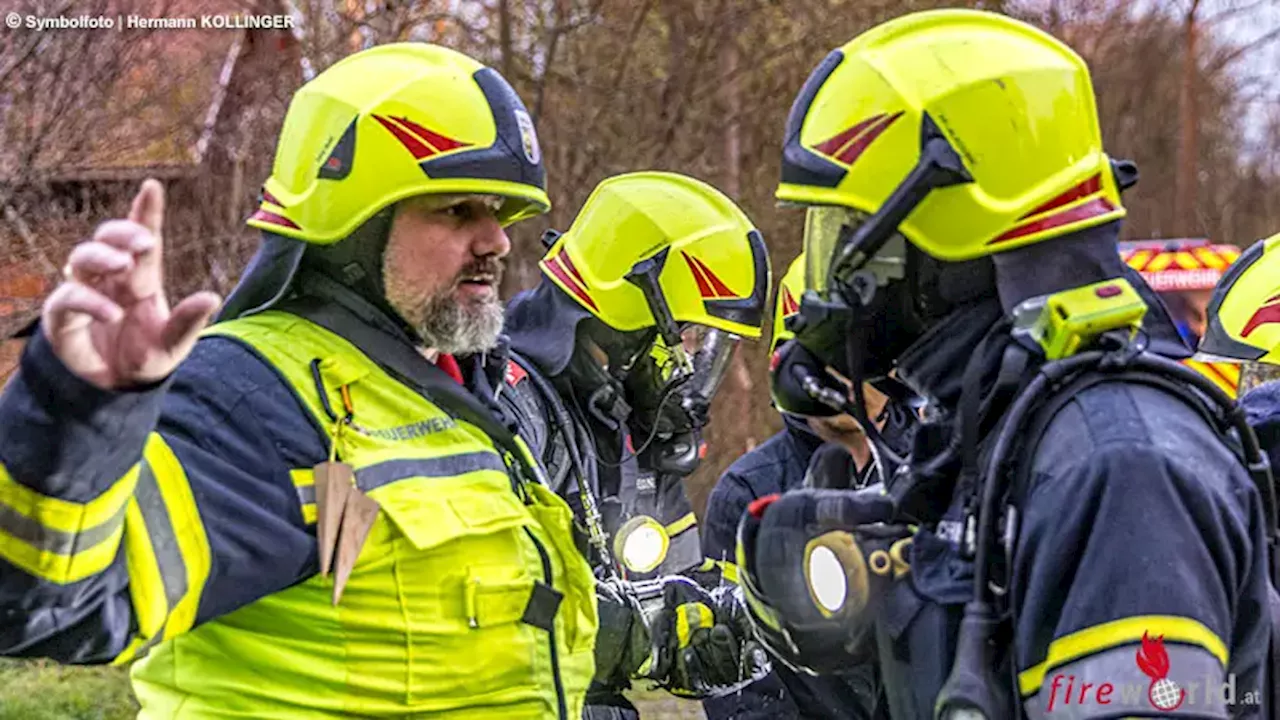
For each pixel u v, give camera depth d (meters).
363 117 2.61
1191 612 1.81
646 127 12.84
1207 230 23.31
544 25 12.47
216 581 2.33
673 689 3.62
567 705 2.71
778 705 3.67
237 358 2.49
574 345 4.00
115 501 2.00
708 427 11.12
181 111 9.77
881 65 2.17
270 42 10.45
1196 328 3.92
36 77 8.70
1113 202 2.16
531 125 2.74
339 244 2.65
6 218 8.64
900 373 2.26
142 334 1.89
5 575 1.96
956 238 2.11
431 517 2.49
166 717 2.54
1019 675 1.93
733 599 3.55
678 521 4.30
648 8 12.70
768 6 13.11
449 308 2.67
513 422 2.85
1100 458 1.89
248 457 2.41
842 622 2.20
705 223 4.16
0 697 7.24
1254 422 3.07
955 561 2.07
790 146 2.25
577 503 3.75
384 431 2.55
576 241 4.12
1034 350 2.07
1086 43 20.56
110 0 8.98
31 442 1.90
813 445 3.80
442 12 11.94
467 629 2.53
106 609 2.14
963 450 2.08
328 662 2.46
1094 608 1.84
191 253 10.04
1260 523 2.00
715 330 4.23
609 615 3.45
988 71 2.12
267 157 10.14
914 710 2.11
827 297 2.25
